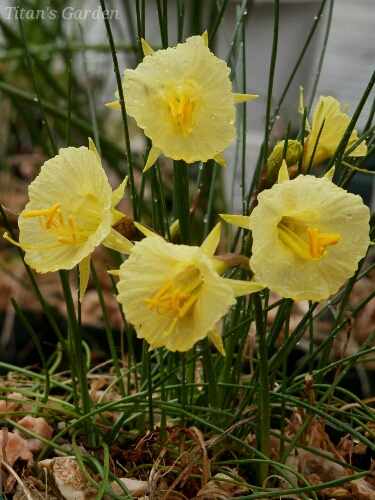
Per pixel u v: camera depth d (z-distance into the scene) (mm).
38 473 247
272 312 479
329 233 189
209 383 240
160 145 200
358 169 243
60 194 207
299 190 185
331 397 271
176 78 199
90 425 259
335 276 190
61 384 289
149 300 180
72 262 199
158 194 248
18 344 496
